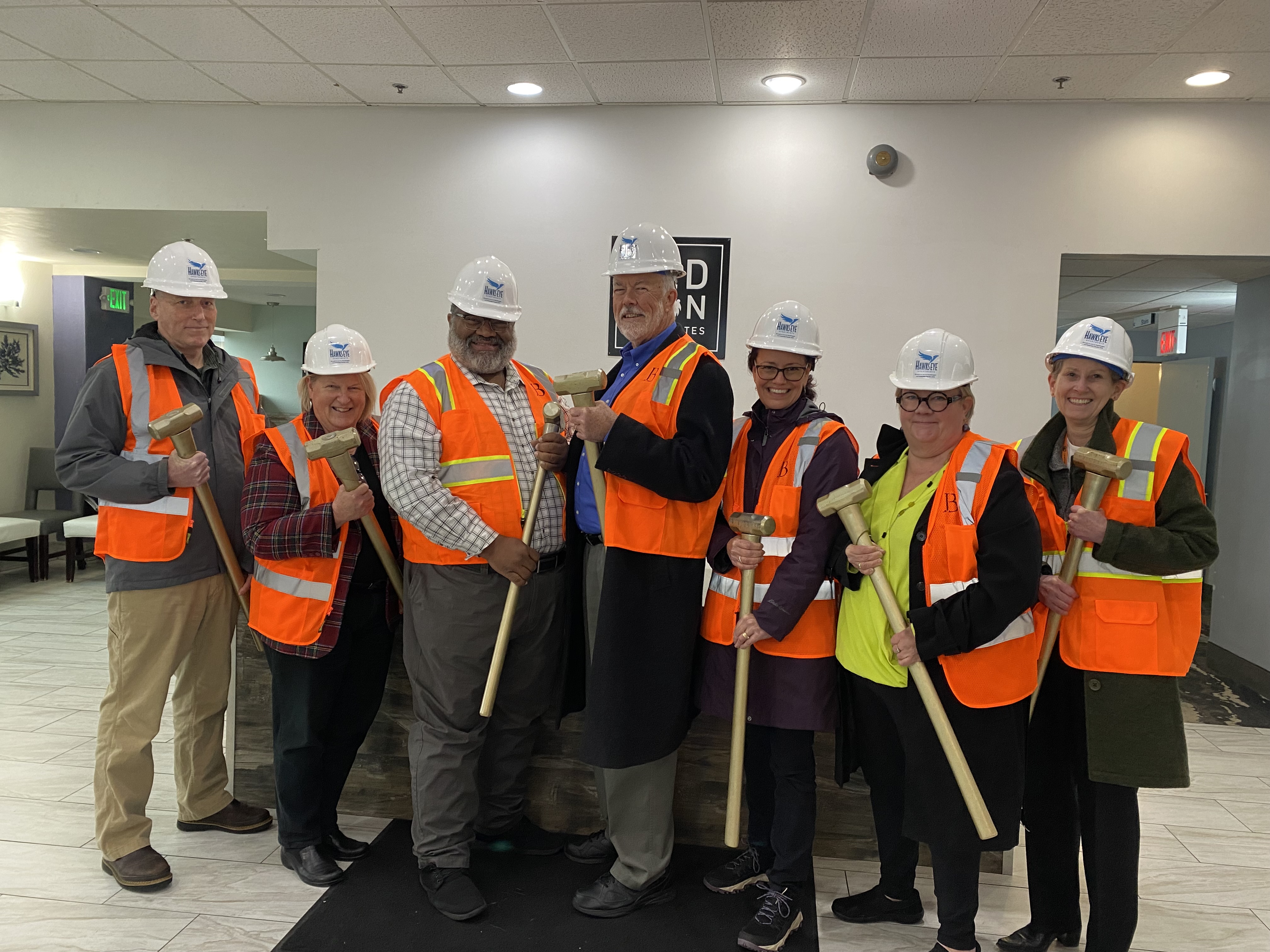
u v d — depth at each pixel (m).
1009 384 4.18
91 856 2.37
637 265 1.98
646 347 2.05
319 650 2.12
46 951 1.94
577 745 2.48
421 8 3.32
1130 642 1.76
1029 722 1.92
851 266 4.24
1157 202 4.06
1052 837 1.98
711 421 1.92
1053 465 1.94
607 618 1.93
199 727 2.44
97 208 4.60
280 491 2.16
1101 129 4.08
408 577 2.15
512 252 4.43
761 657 1.97
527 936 2.01
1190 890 2.37
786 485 1.96
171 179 4.56
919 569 1.79
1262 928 2.18
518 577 2.01
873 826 2.43
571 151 4.37
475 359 2.09
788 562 1.90
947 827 1.77
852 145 4.21
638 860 2.09
